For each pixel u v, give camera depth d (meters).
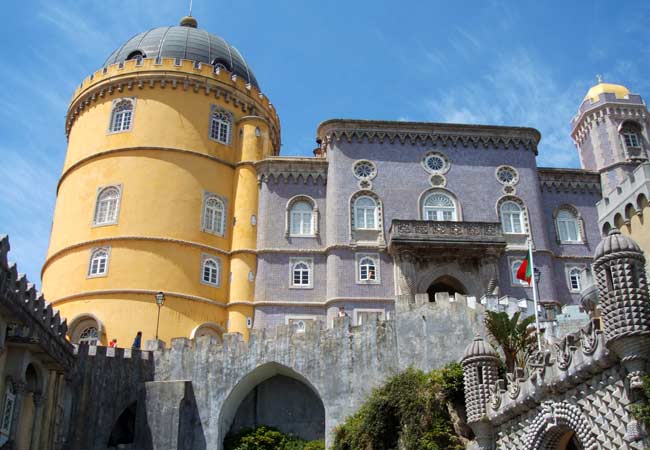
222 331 39.94
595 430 17.61
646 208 28.05
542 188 45.44
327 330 31.75
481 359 24.14
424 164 44.44
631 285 16.27
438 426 26.75
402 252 40.69
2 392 21.47
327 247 41.81
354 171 43.69
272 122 49.12
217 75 45.66
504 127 45.47
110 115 43.88
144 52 46.34
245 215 42.88
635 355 15.83
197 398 30.72
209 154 43.62
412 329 31.62
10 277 21.06
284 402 32.34
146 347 32.22
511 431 22.03
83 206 42.03
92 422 29.45
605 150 46.53
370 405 28.52
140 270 39.34
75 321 38.19
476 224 41.16
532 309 33.41
